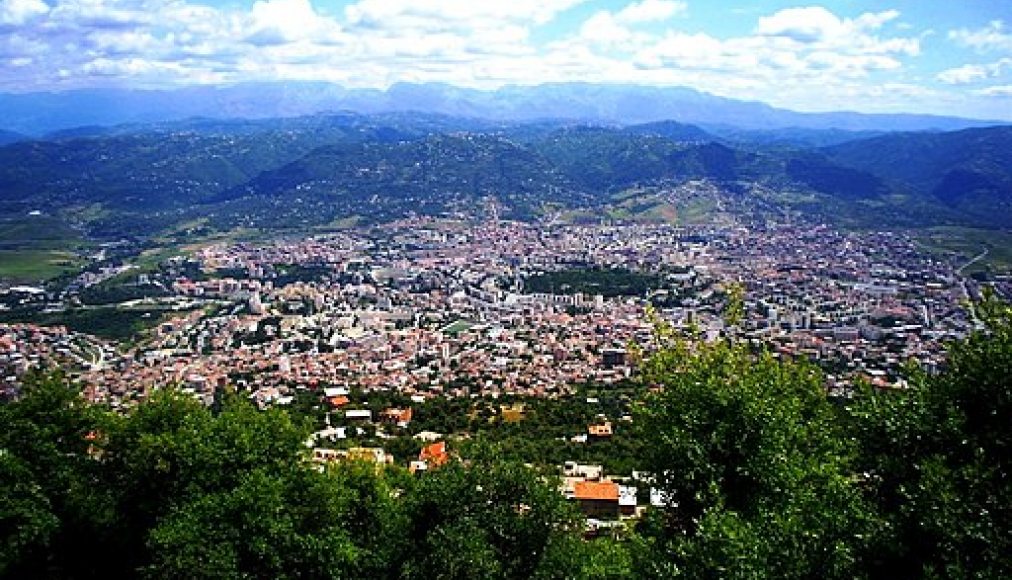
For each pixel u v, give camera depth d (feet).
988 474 71.41
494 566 111.04
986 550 67.26
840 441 93.30
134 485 132.87
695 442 94.07
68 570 132.16
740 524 75.72
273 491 121.80
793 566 70.95
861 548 75.25
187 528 116.16
